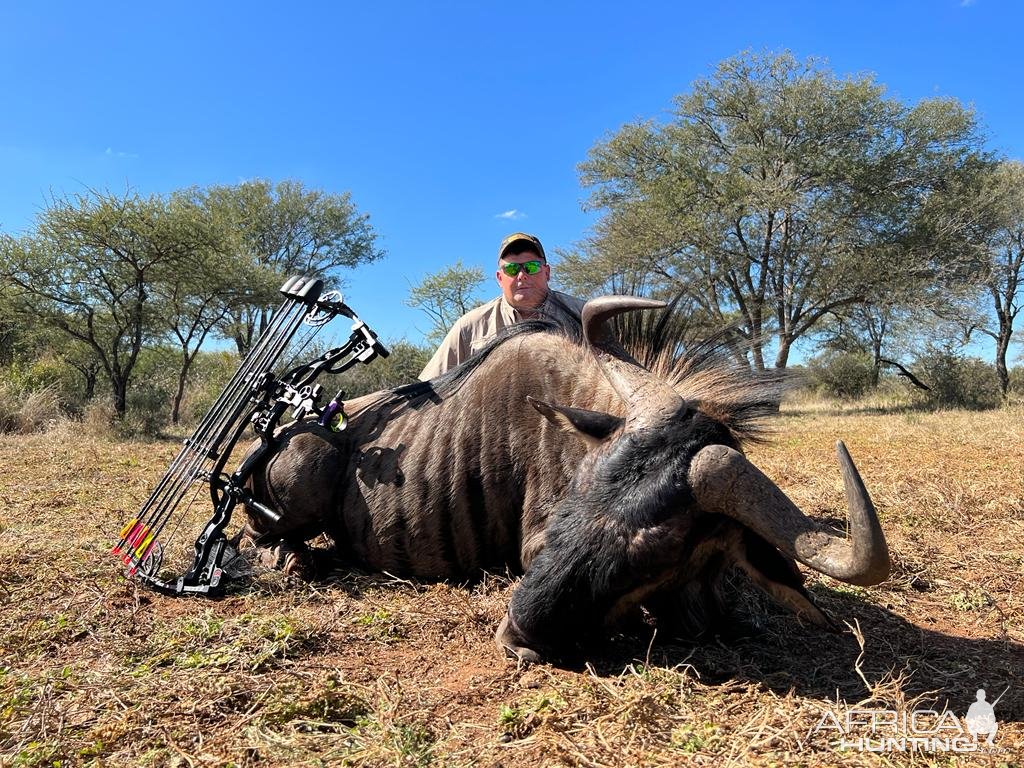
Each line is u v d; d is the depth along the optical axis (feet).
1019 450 12.85
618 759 3.27
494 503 5.61
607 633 4.56
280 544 6.30
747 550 3.96
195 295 25.29
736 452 3.71
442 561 5.85
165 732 3.57
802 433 17.19
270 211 50.83
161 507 5.93
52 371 27.40
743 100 36.58
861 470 10.96
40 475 11.03
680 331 5.26
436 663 4.47
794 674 4.29
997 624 5.22
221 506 5.88
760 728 3.49
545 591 4.06
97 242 22.82
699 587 4.66
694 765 3.20
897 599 5.68
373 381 24.44
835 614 5.33
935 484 9.41
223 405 6.10
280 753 3.40
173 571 6.08
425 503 5.74
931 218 36.06
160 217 23.75
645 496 3.77
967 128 35.88
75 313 24.40
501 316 8.27
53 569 5.97
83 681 4.12
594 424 4.32
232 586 5.81
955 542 7.30
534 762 3.29
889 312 35.83
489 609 5.22
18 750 3.42
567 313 6.18
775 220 37.04
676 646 4.63
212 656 4.41
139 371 36.91
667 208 34.65
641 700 3.74
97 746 3.45
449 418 5.83
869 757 3.30
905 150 36.11
